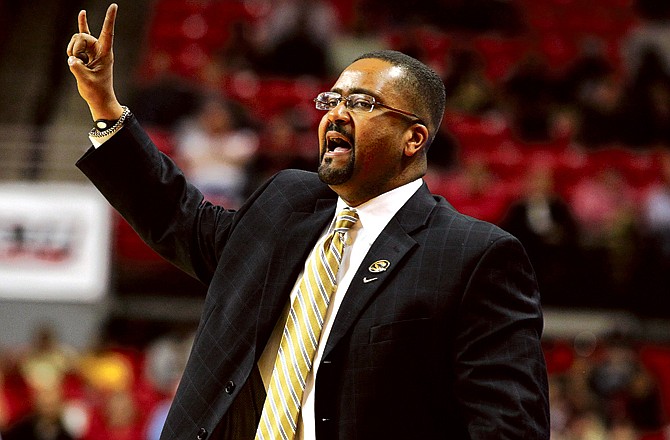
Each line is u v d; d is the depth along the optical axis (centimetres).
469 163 3456
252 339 768
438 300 732
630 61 4600
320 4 4266
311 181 862
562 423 2742
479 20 4547
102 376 2922
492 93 4066
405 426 711
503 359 714
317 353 749
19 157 3531
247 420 764
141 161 848
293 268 786
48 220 3123
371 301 741
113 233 3228
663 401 3120
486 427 691
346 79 812
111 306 3191
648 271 3212
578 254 3191
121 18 4697
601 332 3172
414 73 816
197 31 4416
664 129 3991
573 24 4762
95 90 836
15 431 2536
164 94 3641
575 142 3947
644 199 3538
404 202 802
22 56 4409
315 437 720
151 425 2714
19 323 3097
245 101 3897
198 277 878
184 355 2944
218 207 880
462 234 761
